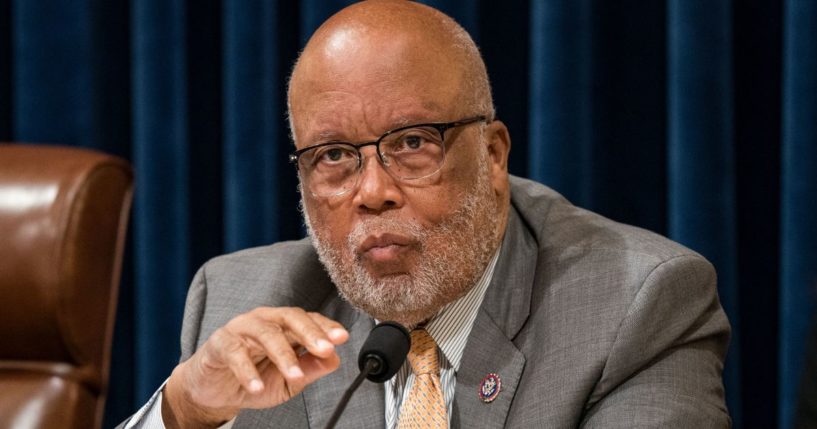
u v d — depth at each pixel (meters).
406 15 3.92
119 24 7.82
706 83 6.49
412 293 3.81
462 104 3.90
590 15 6.86
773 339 6.71
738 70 6.80
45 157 4.09
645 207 6.90
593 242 4.17
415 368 3.99
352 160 3.82
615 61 6.95
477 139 3.95
